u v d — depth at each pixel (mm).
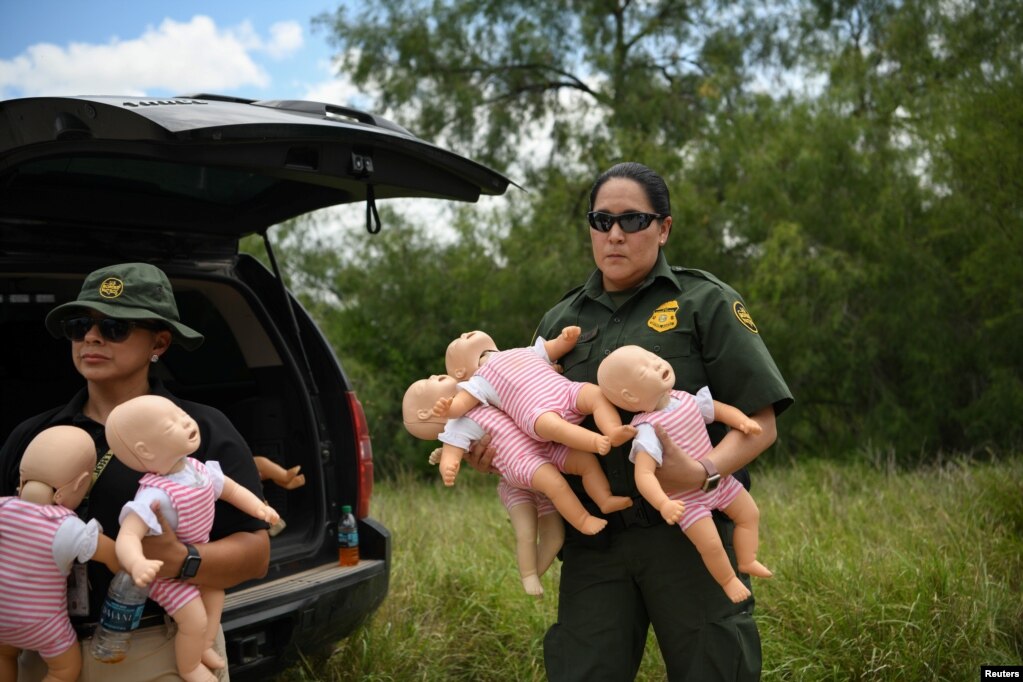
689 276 2648
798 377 9609
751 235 9953
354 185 3184
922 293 9023
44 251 3189
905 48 9680
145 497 2092
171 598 2168
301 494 3701
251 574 2359
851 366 9328
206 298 3828
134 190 3281
